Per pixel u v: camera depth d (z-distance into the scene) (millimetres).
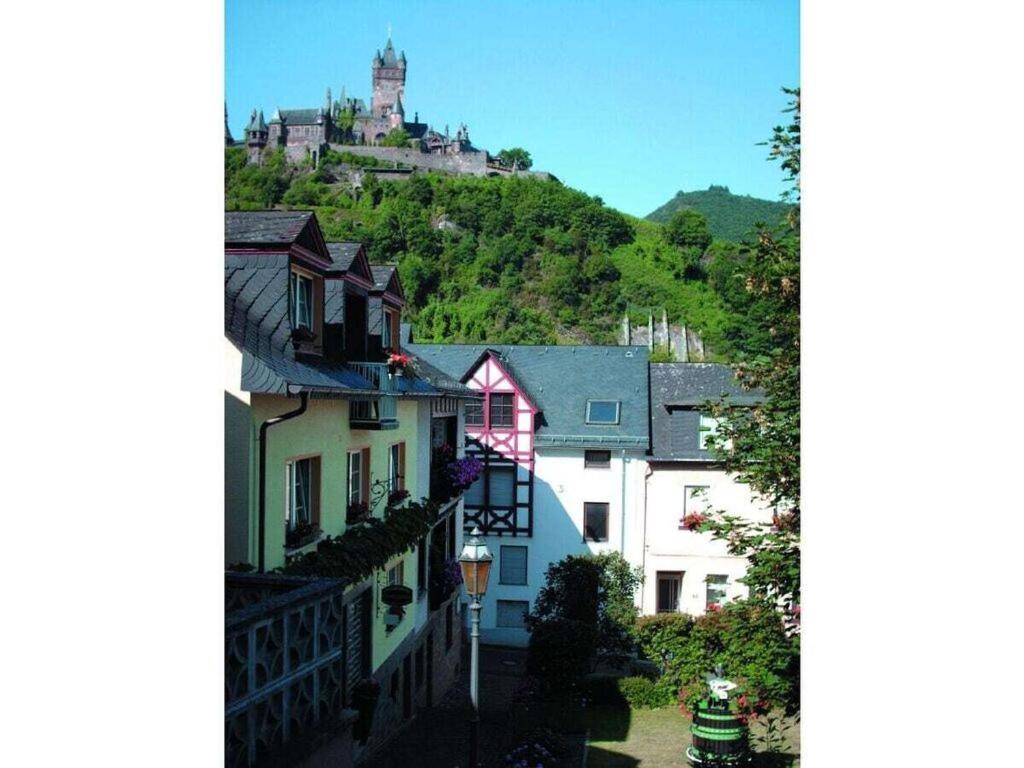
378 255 90000
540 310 85062
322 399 11344
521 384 28406
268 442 9805
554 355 29703
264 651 6359
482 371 27469
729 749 12883
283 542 10258
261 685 6332
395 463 16125
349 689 12328
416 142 142250
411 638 16734
